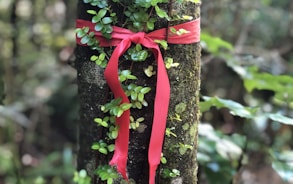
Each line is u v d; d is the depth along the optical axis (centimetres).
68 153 123
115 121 54
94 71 58
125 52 54
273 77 98
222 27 158
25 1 165
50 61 178
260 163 148
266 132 147
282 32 177
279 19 176
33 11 168
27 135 169
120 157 54
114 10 54
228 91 165
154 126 52
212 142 99
